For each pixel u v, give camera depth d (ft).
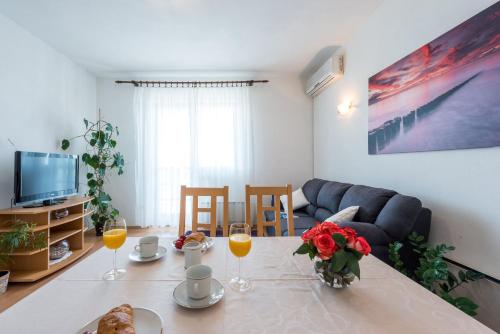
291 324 2.10
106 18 7.88
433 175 5.55
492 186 4.33
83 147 11.89
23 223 7.00
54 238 8.14
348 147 9.52
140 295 2.54
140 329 1.96
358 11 7.64
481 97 4.41
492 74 4.23
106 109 13.01
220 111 13.08
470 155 4.70
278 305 2.37
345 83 9.66
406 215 5.24
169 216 13.06
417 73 5.89
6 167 7.88
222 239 4.46
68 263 8.17
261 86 13.30
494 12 4.18
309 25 8.38
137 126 12.82
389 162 7.07
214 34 8.89
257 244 4.18
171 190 13.00
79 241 9.44
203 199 13.00
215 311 2.28
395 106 6.69
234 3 7.16
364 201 6.48
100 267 3.20
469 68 4.62
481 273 4.48
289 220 5.78
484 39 4.34
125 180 13.12
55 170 8.75
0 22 7.61
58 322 2.10
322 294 2.57
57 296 2.50
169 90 12.98
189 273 2.50
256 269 3.19
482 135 4.40
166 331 2.00
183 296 2.46
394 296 2.52
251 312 2.27
